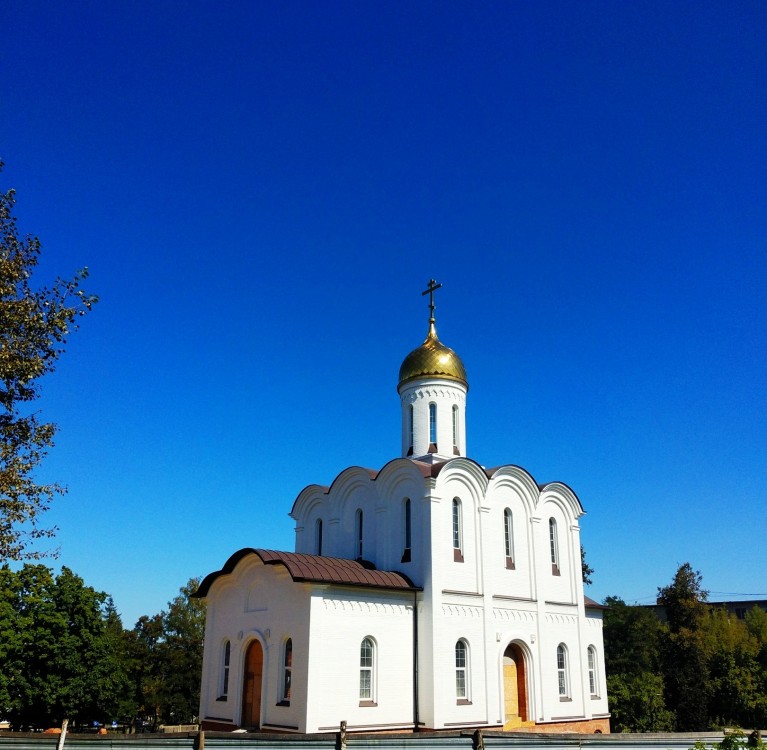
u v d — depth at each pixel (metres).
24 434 21.25
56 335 21.69
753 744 17.00
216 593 34.66
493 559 35.72
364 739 19.03
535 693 35.47
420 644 31.69
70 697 46.91
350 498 37.88
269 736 18.92
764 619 79.69
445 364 40.41
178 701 64.81
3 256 21.02
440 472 33.94
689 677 56.31
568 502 41.56
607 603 85.00
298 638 28.67
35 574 49.38
